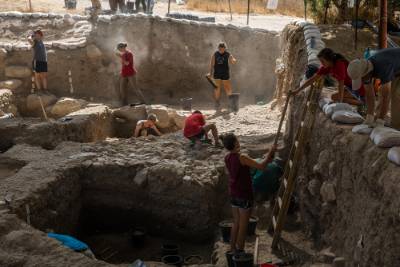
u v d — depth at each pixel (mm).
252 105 14664
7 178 8688
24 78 15633
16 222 6965
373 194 5562
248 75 16297
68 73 15938
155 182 9367
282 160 9562
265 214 8750
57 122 12211
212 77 13875
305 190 8094
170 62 16234
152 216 9547
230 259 7137
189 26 16188
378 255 5152
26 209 7777
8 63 15711
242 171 7055
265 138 10820
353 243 6020
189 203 9227
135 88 14992
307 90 8938
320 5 14375
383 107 6203
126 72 14812
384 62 5965
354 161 6203
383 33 8812
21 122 12039
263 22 18797
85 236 9680
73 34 16562
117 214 9734
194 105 15766
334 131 7004
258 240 7805
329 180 7051
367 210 5633
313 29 11805
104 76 16031
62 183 8945
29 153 10125
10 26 16812
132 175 9570
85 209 9789
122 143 10969
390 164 5363
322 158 7270
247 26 16375
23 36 16641
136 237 9156
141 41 16094
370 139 6070
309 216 7887
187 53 16250
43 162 9555
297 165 7285
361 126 6445
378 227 5258
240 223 7160
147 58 16172
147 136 11602
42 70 15156
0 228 6730
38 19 17047
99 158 9898
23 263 6031
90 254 6891
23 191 8102
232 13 21297
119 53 14828
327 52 7332
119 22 16125
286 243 7762
